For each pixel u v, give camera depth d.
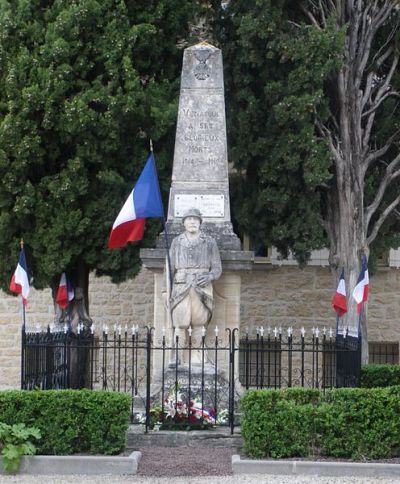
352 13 20.89
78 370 17.75
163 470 12.73
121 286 25.09
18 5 20.27
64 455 13.02
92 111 19.48
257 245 22.02
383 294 24.97
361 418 13.19
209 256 15.97
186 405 14.77
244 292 25.05
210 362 15.95
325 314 25.00
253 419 13.12
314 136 20.00
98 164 20.23
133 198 16.12
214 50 17.36
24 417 13.09
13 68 19.58
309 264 24.98
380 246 22.38
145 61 20.86
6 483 12.11
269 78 20.55
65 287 19.89
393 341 24.89
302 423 13.15
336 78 20.81
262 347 16.41
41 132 19.84
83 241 20.14
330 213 21.36
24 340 15.02
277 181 20.45
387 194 21.97
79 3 19.81
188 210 16.30
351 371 15.30
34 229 20.05
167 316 16.19
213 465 13.00
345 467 12.61
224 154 17.09
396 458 13.20
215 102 17.23
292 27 20.42
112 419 13.16
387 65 21.97
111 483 12.09
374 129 21.97
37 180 20.27
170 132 20.50
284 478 12.34
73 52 19.89
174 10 20.98
